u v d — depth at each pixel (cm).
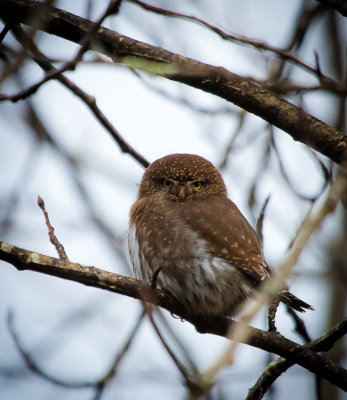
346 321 830
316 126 805
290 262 684
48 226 810
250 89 802
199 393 749
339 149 798
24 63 902
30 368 941
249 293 968
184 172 1181
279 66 1035
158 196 1120
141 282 794
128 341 918
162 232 1005
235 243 988
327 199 729
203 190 1189
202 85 798
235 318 1003
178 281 981
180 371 759
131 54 789
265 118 813
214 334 885
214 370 657
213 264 971
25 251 764
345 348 1382
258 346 833
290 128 809
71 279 773
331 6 816
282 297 880
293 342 835
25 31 845
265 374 861
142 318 913
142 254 1021
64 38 796
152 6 866
